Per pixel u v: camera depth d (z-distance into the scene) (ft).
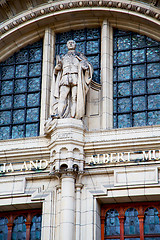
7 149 103.09
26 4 113.60
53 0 112.47
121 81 108.58
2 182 101.91
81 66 103.65
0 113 111.45
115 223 98.12
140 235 96.27
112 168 98.43
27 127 108.99
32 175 101.09
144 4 108.78
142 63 109.29
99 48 111.96
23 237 100.48
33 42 115.55
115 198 97.45
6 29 112.88
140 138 98.48
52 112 103.04
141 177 96.94
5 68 114.93
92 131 101.30
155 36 110.32
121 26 112.16
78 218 96.12
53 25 114.21
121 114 106.32
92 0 110.52
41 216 101.14
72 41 107.34
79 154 99.14
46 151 101.65
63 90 102.89
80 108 101.50
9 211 102.63
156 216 97.14
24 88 112.37
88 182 98.73
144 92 107.04
